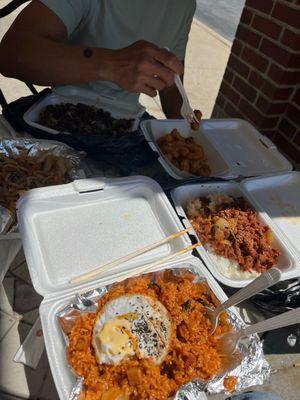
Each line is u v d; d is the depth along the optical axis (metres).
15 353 0.80
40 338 0.82
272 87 1.71
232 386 0.68
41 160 1.11
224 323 0.77
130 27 1.42
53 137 1.20
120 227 0.97
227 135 1.56
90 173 1.21
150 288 0.80
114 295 0.75
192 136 1.49
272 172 1.38
